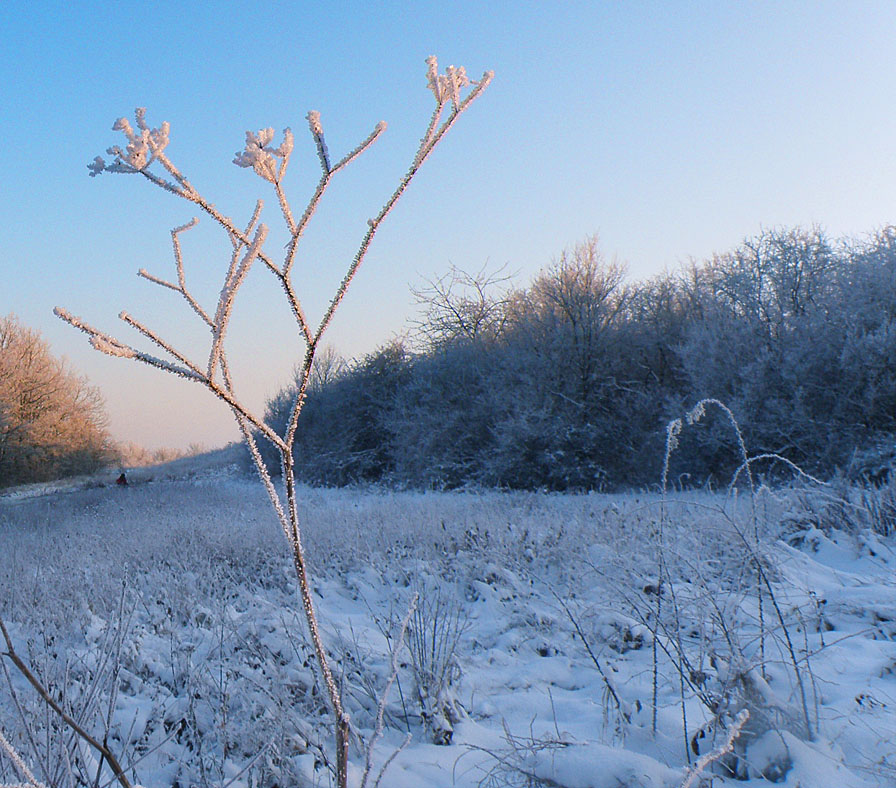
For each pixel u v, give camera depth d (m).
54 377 45.38
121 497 23.56
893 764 2.85
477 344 27.67
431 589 6.63
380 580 7.52
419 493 24.02
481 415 24.78
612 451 22.03
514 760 2.91
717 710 3.08
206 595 6.69
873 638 4.59
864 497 8.38
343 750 1.63
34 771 2.57
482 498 13.70
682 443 19.66
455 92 1.39
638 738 3.25
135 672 4.45
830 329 17.64
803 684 3.58
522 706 3.97
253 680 3.78
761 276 21.11
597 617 4.95
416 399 27.91
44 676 3.34
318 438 30.95
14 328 44.31
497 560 7.65
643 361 24.28
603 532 8.20
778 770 2.79
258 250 1.32
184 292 1.42
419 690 3.74
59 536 12.02
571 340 23.48
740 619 4.37
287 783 2.96
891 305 17.16
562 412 22.80
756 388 18.02
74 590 6.88
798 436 17.53
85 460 47.16
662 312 25.28
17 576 7.59
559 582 6.72
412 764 3.17
